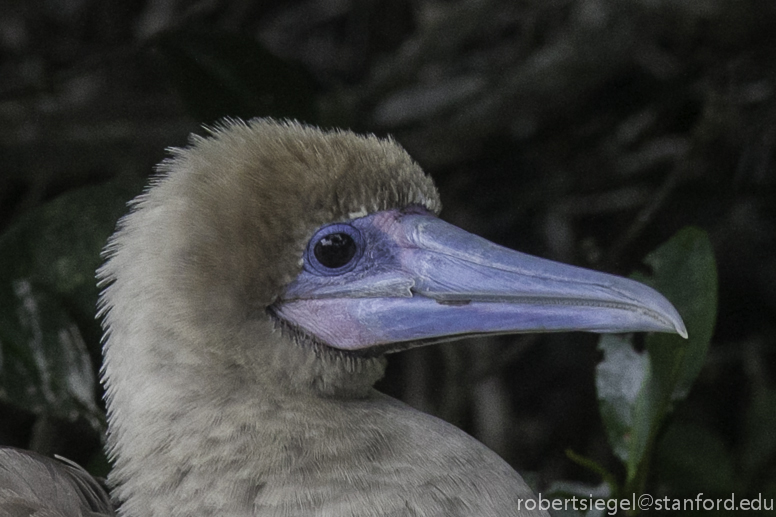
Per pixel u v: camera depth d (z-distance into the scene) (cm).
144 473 239
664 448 252
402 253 241
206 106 256
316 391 241
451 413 268
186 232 240
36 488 241
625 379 245
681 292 245
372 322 241
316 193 240
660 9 264
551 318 240
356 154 241
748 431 256
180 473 239
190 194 241
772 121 263
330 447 239
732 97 264
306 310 241
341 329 241
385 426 240
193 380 239
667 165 269
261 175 240
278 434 239
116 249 242
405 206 242
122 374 240
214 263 240
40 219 250
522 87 268
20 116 269
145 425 239
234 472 238
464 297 241
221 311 240
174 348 240
